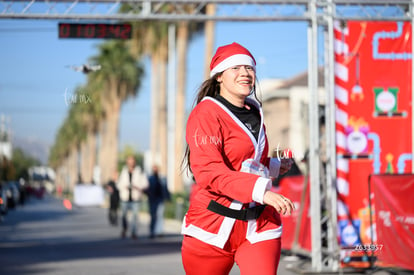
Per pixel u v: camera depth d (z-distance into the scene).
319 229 10.85
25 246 16.12
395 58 10.86
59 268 11.45
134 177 18.75
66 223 28.17
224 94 3.88
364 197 10.80
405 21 10.92
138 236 19.80
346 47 10.81
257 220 3.78
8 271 11.07
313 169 10.94
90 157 90.56
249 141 3.77
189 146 3.74
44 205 62.41
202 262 3.85
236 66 3.81
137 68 56.34
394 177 9.27
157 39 46.16
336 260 10.72
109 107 63.62
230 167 3.79
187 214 3.90
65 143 122.75
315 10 10.86
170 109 42.66
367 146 10.82
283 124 42.66
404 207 9.02
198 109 3.79
